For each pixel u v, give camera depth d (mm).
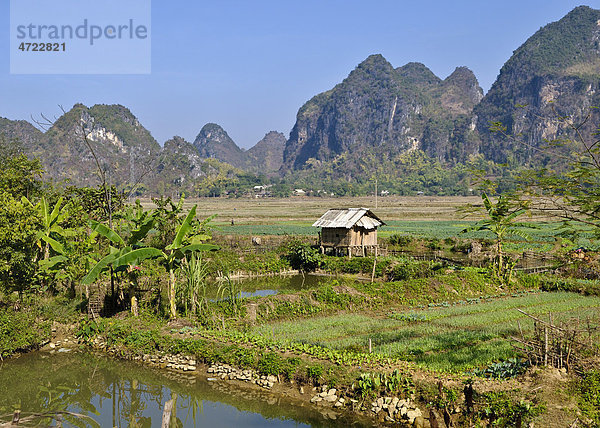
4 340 17703
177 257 19922
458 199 164625
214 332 18250
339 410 13492
